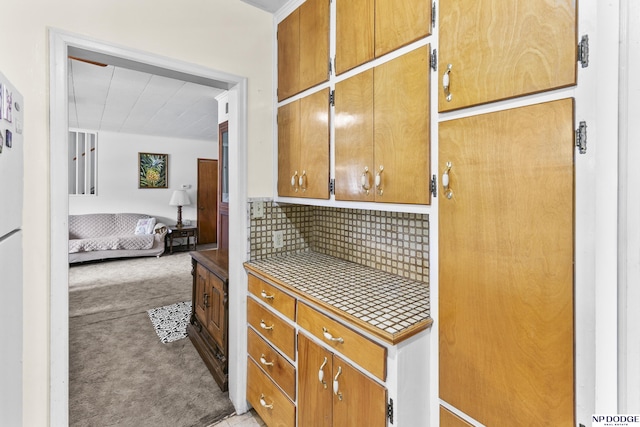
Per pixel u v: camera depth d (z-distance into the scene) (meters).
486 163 0.92
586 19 0.73
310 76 1.63
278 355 1.56
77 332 2.94
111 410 1.89
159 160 6.91
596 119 0.68
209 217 7.62
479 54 0.93
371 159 1.30
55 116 1.25
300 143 1.72
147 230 6.22
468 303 0.98
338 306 1.22
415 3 1.12
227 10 1.75
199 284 2.68
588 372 0.74
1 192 0.86
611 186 0.62
